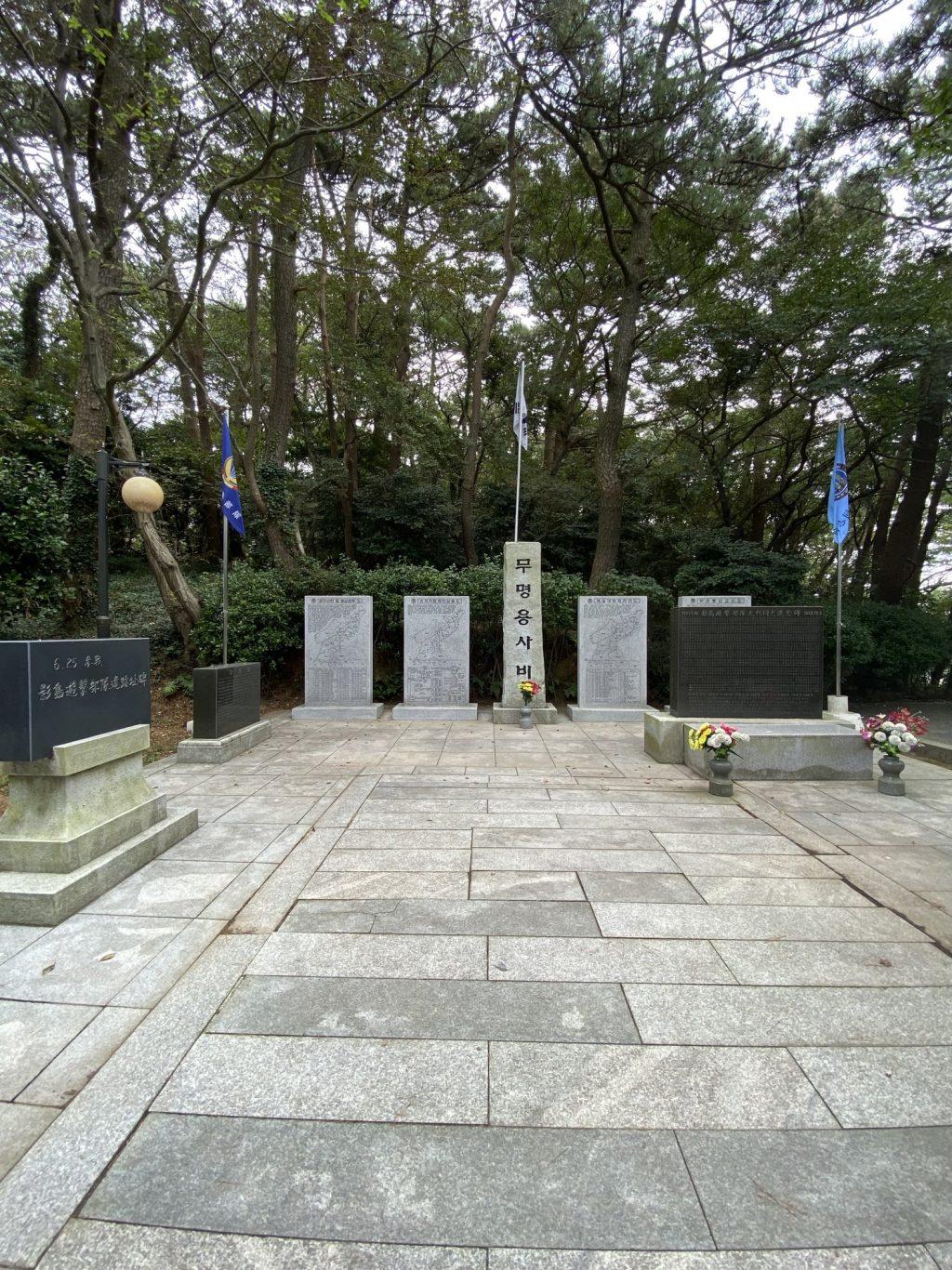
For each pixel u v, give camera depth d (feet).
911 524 54.39
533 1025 7.83
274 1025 7.80
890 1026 7.84
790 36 34.76
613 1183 5.65
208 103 29.01
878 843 14.32
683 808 16.98
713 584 42.80
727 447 56.03
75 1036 7.65
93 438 41.14
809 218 44.47
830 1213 5.37
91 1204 5.45
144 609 41.24
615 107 35.88
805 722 22.65
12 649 10.88
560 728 30.12
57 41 26.08
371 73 26.37
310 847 13.93
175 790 18.78
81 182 33.30
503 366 67.46
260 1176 5.71
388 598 37.24
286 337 42.78
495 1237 5.13
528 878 12.25
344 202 40.42
